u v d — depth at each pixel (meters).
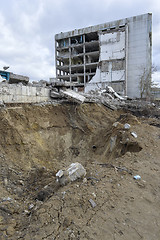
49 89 11.35
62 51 36.56
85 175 4.47
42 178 5.63
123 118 10.22
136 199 3.52
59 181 4.39
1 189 4.50
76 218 2.92
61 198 3.46
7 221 3.32
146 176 4.47
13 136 6.62
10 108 7.50
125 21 28.05
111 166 5.11
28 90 9.15
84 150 9.49
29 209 3.88
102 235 2.61
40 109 9.43
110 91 20.94
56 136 9.37
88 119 11.83
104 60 29.52
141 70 28.02
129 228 2.79
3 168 5.37
